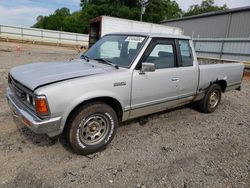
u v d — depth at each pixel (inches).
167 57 158.2
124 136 153.2
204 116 202.2
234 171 120.6
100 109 124.9
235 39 625.0
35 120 108.3
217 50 686.5
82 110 119.5
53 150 130.6
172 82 159.0
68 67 136.8
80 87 114.6
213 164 126.3
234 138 161.0
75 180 107.0
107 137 133.1
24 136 142.8
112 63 144.9
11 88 140.3
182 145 146.0
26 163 117.2
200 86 187.2
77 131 120.6
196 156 133.7
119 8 2042.3
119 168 118.0
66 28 2443.4
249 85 387.9
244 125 187.2
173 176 114.0
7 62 470.3
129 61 139.9
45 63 151.0
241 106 244.1
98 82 120.6
